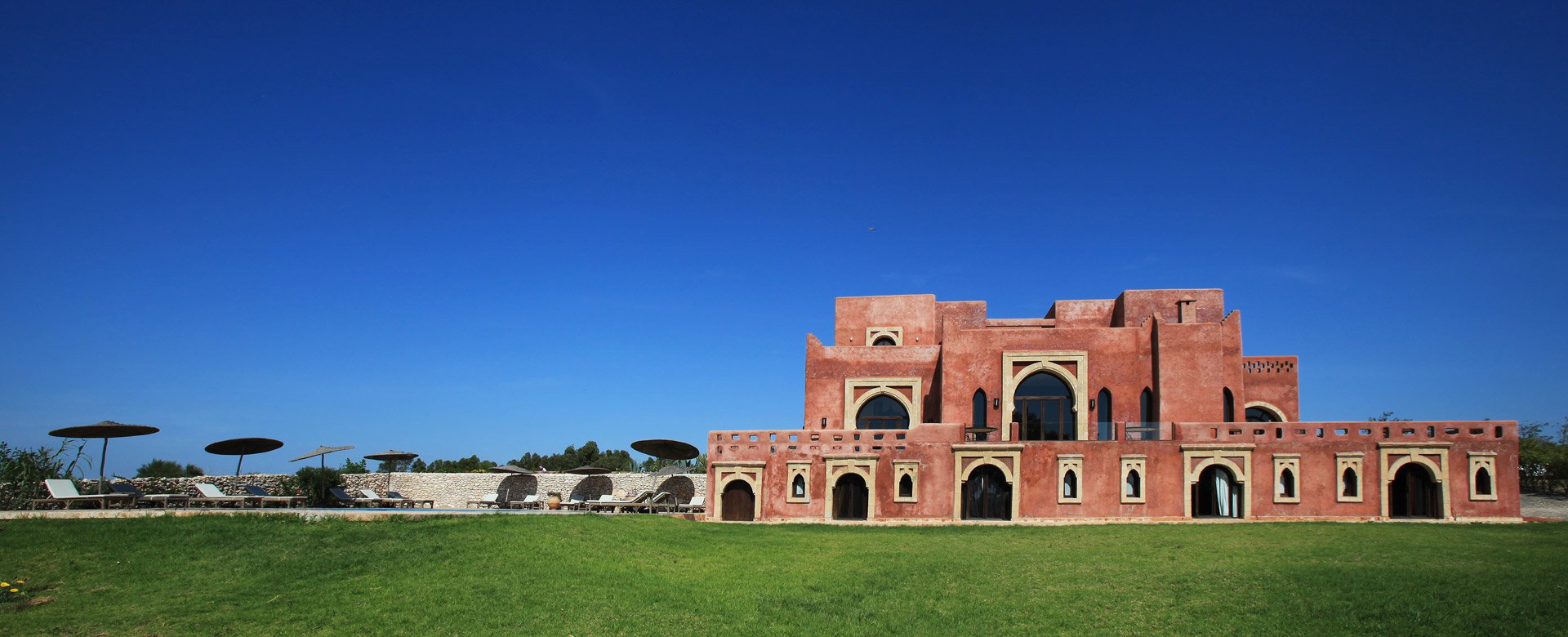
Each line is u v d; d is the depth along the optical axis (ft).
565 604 84.17
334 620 78.33
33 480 135.74
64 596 83.97
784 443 151.43
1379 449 138.51
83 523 106.83
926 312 182.39
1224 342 163.22
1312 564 98.53
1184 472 141.59
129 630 75.36
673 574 97.14
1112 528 133.80
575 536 108.27
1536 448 203.00
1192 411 153.07
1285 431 141.08
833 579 97.60
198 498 130.11
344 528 105.70
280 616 79.10
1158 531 128.47
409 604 82.69
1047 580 95.86
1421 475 138.10
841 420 170.09
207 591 85.66
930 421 168.35
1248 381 168.55
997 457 145.48
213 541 100.22
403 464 228.43
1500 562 97.19
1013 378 161.68
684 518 144.66
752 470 150.71
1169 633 76.84
